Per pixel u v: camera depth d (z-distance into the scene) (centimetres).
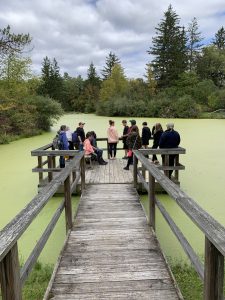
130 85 4872
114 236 392
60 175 364
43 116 2117
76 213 484
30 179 812
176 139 694
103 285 281
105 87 5331
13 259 174
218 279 177
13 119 1809
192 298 296
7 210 586
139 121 2838
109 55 6462
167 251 408
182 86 4112
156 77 4494
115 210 496
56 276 299
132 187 641
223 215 530
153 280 288
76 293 270
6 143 1562
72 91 6725
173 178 717
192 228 483
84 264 322
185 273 343
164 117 3456
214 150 1177
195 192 662
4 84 1933
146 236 390
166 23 4375
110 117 3716
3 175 864
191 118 3269
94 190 620
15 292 176
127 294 267
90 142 867
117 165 881
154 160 858
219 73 4938
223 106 3716
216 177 786
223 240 156
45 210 583
